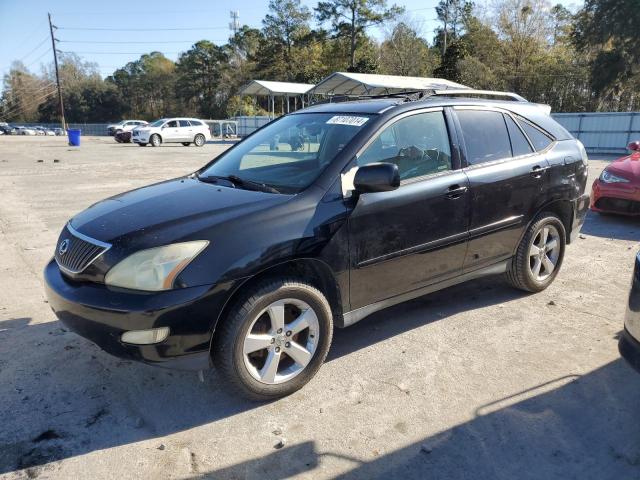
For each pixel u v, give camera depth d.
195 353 2.81
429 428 2.88
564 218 4.92
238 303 2.90
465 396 3.19
